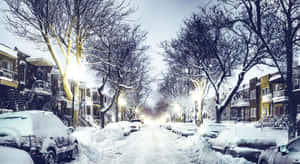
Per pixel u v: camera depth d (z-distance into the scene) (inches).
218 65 907.4
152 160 429.4
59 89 1422.2
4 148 191.3
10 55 1043.3
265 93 1558.8
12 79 1059.3
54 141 322.3
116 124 923.4
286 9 518.9
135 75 1171.9
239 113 2009.1
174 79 1518.2
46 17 566.9
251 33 721.6
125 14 665.0
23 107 1142.3
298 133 566.3
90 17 621.3
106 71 1042.1
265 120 1246.3
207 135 679.7
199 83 1178.0
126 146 639.1
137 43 999.0
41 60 1184.8
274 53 676.1
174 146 640.4
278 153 260.1
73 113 656.4
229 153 393.1
